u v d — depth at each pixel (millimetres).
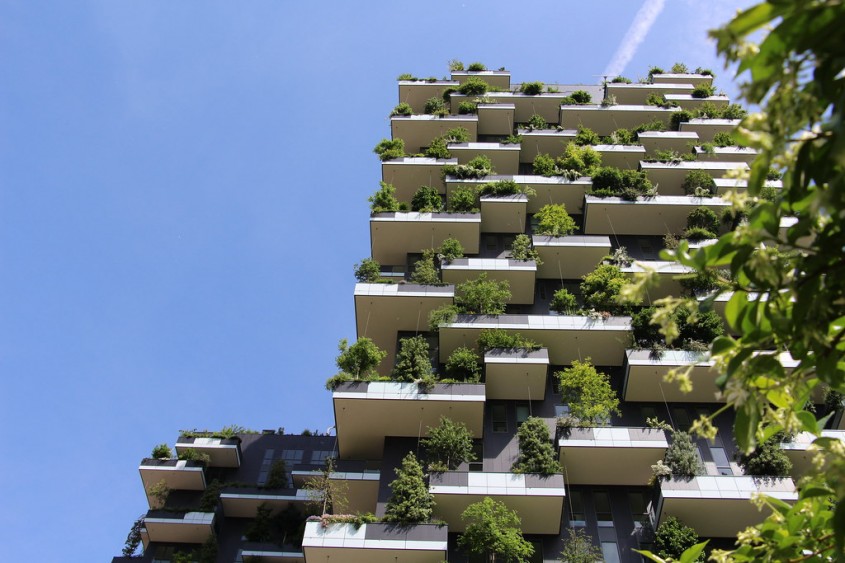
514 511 24875
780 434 26938
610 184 39438
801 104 5227
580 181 39906
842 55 5121
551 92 50250
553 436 29266
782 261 5969
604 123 48375
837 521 5504
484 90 49969
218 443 40094
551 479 25766
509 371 29891
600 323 31203
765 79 5430
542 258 36031
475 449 28891
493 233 39500
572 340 31406
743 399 6113
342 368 30531
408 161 41688
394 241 37688
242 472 40156
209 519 34875
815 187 5711
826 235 5668
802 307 5750
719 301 32125
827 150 5332
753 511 24969
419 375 29922
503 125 48125
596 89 53594
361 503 29406
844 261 5613
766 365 6043
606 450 26750
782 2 5113
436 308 33000
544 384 30297
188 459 38688
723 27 5336
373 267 34625
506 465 28203
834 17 5066
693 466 25953
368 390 28594
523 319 31422
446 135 45094
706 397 30250
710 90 50906
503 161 43531
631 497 27656
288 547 33281
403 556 24391
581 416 28562
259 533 34406
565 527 26719
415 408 28547
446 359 32062
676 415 30203
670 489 25344
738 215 36688
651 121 47938
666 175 41000
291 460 40844
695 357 29609
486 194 39031
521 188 39625
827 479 6496
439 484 25766
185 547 35719
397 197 42719
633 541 26172
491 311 32312
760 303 6172
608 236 39031
